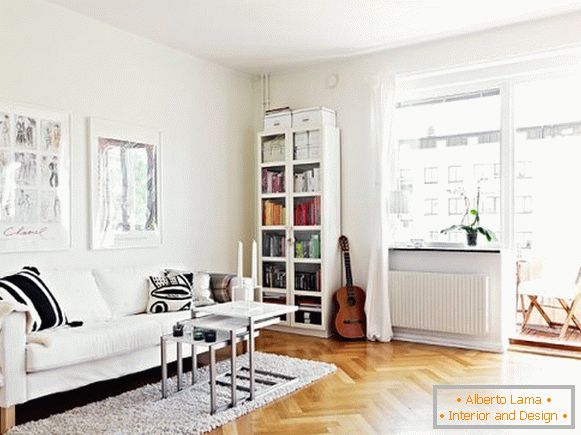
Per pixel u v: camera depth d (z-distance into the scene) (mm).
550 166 4645
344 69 5336
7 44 3658
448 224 4949
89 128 4188
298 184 5277
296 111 5289
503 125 4641
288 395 3379
